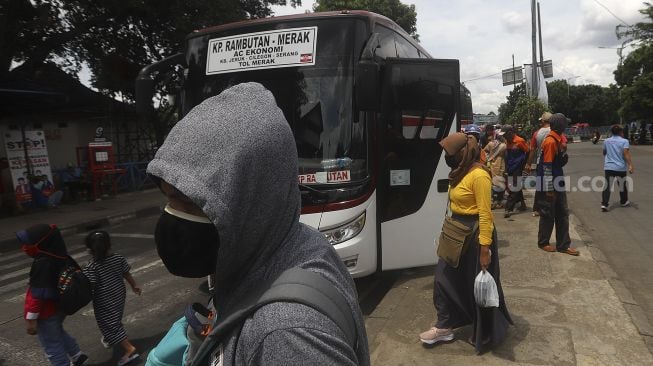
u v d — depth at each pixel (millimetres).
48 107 12250
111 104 16359
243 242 889
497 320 3549
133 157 17625
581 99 82000
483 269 3361
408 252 5020
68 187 13766
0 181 11922
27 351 4293
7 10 12203
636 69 40531
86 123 16094
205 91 5059
